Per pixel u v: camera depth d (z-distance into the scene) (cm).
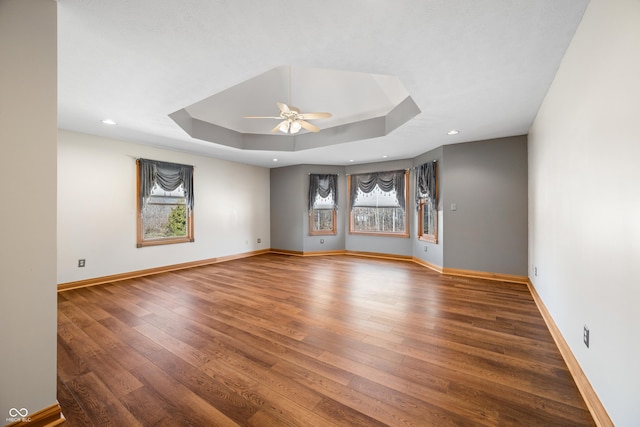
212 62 218
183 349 231
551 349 230
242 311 316
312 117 350
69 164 402
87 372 198
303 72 396
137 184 473
